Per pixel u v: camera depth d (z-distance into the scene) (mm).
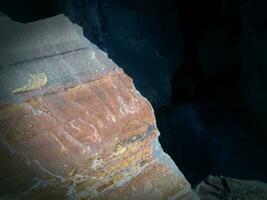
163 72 8172
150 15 8172
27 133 1632
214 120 6699
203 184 5164
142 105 2094
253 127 6617
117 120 1930
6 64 1678
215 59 7996
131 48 8031
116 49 7934
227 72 7895
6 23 1789
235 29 7973
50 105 1738
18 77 1683
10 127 1600
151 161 2029
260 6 6605
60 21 1945
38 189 1572
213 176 5395
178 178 2049
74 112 1795
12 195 1499
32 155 1605
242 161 5754
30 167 1581
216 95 7664
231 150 5973
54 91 1773
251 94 6938
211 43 8078
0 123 1584
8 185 1504
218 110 7051
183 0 8516
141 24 8086
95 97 1900
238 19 7926
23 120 1644
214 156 5969
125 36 7965
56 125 1721
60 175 1646
